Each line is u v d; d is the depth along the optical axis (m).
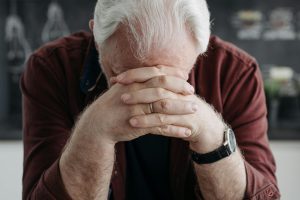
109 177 0.95
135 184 1.15
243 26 2.31
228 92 1.16
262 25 2.31
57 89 1.14
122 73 0.86
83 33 1.26
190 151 1.02
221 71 1.17
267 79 2.31
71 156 0.91
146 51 0.86
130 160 1.13
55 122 1.11
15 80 2.30
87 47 1.19
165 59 0.87
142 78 0.85
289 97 2.30
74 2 2.28
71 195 0.94
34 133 1.10
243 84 1.17
